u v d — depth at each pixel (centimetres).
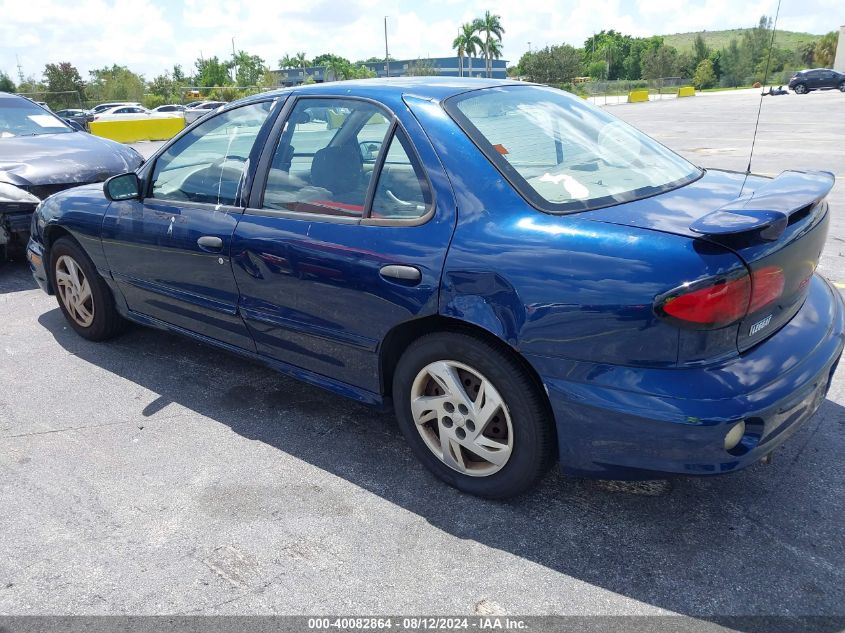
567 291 220
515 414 245
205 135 344
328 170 288
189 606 223
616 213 233
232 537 255
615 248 217
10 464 310
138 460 309
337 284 277
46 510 275
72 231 409
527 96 302
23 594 230
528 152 261
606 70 10862
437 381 265
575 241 224
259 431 332
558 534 251
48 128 724
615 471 232
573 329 221
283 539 254
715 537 245
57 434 334
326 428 333
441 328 261
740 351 219
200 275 339
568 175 255
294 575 235
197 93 4709
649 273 208
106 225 385
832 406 331
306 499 277
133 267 380
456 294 242
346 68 8312
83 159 636
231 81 6875
